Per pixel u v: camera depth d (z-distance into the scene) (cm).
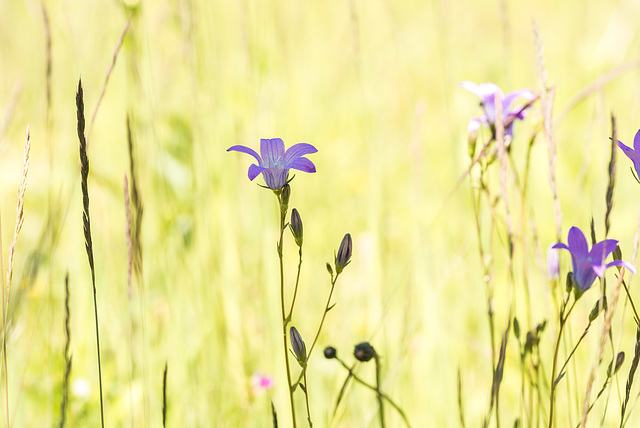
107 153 120
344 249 82
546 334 99
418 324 101
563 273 91
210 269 103
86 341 99
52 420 94
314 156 142
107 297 104
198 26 115
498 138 85
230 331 102
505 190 86
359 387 99
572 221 118
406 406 98
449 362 102
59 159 115
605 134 104
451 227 130
